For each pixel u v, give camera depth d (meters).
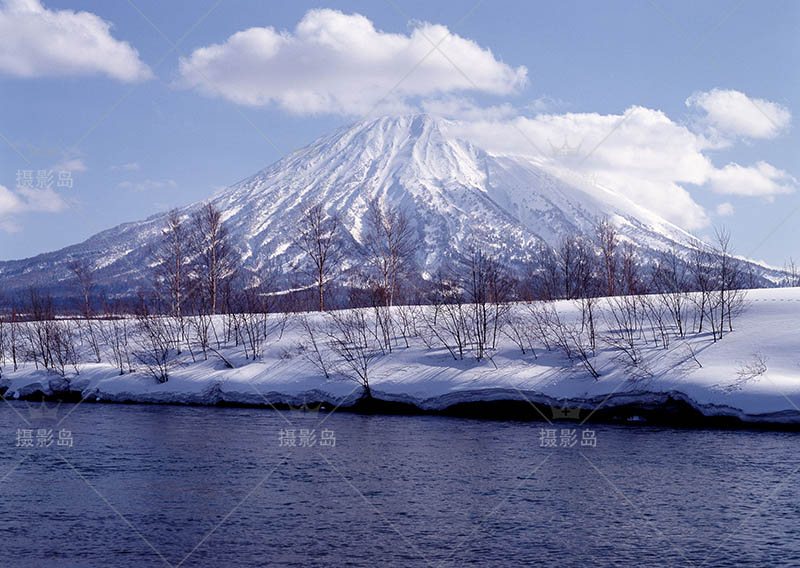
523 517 26.89
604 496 29.42
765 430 41.81
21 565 22.81
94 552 23.83
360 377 57.12
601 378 49.97
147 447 40.75
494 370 54.53
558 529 25.52
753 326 52.72
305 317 73.56
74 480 33.25
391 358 60.12
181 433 45.44
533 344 58.09
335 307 80.75
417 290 81.62
